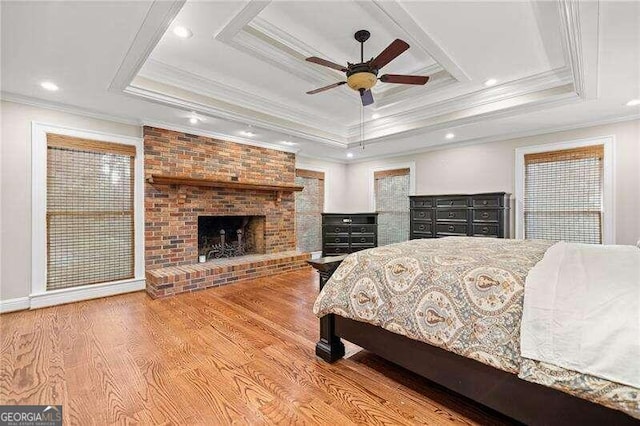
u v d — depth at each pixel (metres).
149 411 1.65
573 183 4.26
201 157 4.68
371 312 1.88
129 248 4.08
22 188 3.34
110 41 2.31
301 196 6.62
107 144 3.88
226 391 1.83
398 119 4.92
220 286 4.36
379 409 1.67
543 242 2.57
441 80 3.66
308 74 3.49
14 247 3.30
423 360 1.72
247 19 2.40
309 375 2.02
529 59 3.07
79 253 3.72
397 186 6.51
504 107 3.77
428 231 5.41
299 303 3.58
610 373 1.06
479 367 1.49
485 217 4.71
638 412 1.00
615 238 3.92
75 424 1.55
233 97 4.03
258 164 5.45
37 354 2.29
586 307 1.20
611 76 2.79
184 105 3.64
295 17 2.55
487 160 5.07
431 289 1.66
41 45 2.35
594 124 4.06
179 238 4.47
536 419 1.31
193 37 2.69
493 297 1.45
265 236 5.67
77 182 3.70
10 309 3.26
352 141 5.73
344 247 6.53
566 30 2.21
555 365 1.18
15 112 3.29
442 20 2.48
